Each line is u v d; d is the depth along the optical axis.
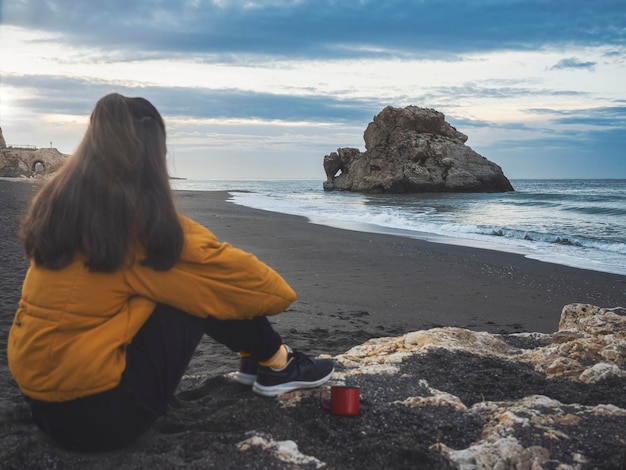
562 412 2.48
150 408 2.04
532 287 8.23
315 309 6.43
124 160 1.82
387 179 51.22
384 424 2.43
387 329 5.67
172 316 2.03
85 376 1.87
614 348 3.43
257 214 21.77
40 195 1.90
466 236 14.75
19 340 1.93
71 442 2.07
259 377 2.59
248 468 2.05
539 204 30.67
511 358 3.47
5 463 2.06
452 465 2.10
